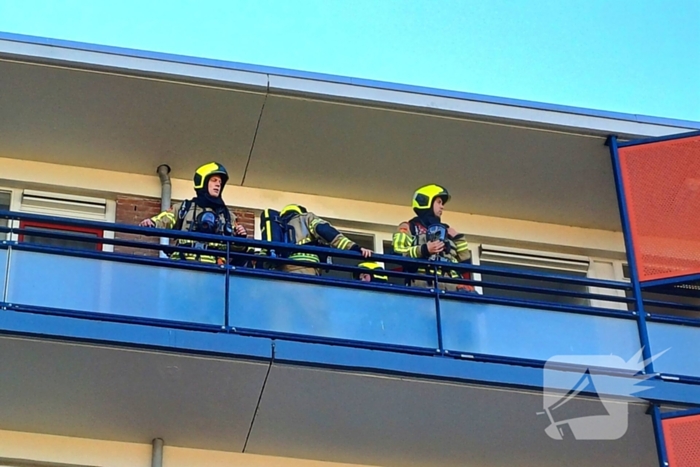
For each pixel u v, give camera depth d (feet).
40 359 43.80
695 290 57.21
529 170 56.08
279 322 45.39
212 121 52.80
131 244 45.60
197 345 44.09
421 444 48.57
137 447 47.65
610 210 58.54
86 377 44.68
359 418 47.21
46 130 52.70
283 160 54.95
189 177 55.21
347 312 46.19
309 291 46.19
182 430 47.24
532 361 46.88
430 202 50.19
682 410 47.24
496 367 46.44
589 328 48.06
